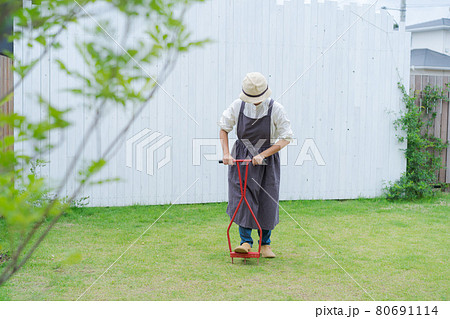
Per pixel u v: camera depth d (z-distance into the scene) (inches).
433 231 145.0
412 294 88.4
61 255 113.2
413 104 212.5
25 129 39.1
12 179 41.9
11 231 47.8
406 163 216.5
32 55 165.6
